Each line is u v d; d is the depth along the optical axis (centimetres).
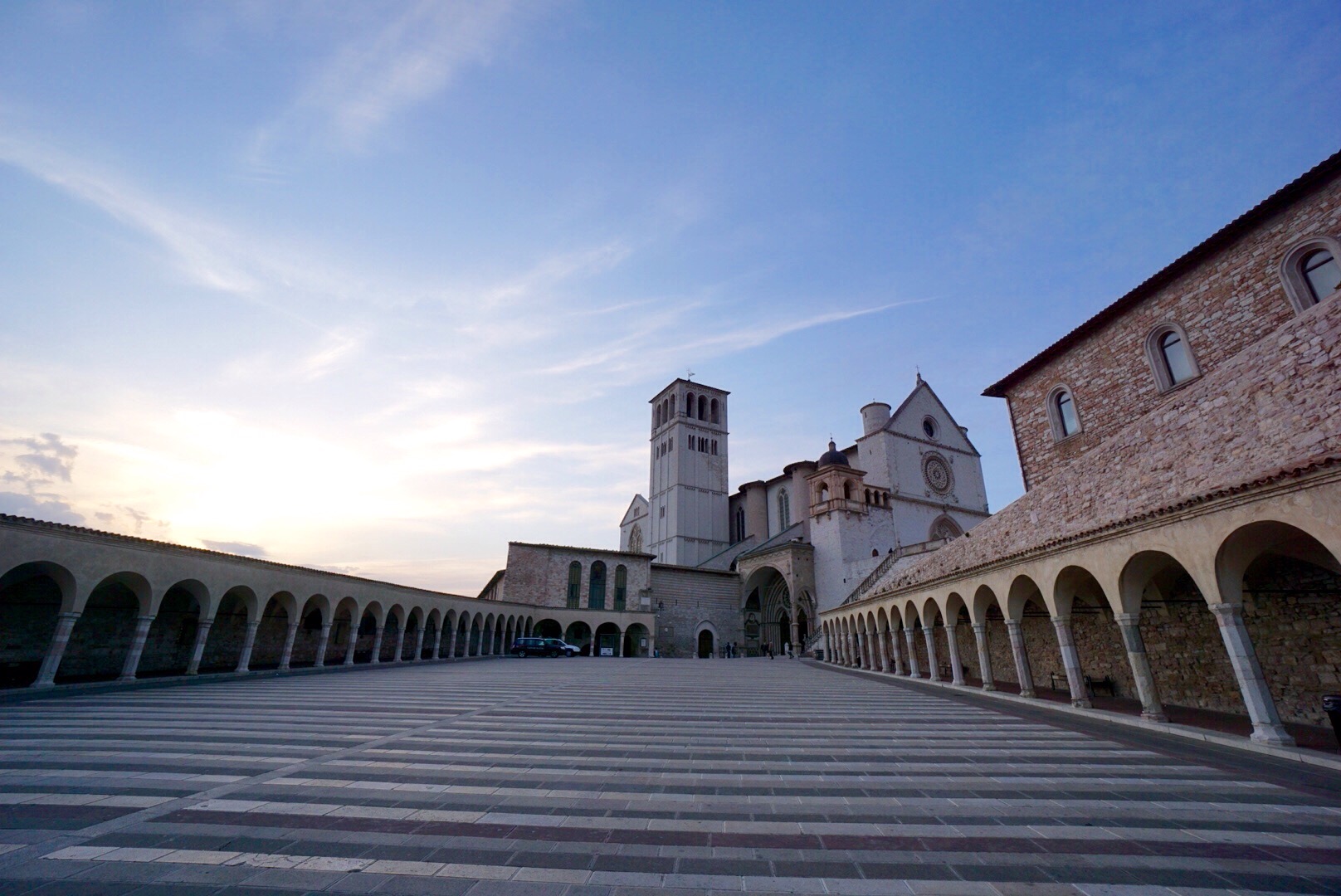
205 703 1451
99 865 477
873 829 591
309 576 2584
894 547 5412
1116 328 2069
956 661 2064
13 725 1107
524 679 2356
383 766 830
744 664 3850
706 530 7694
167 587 1927
